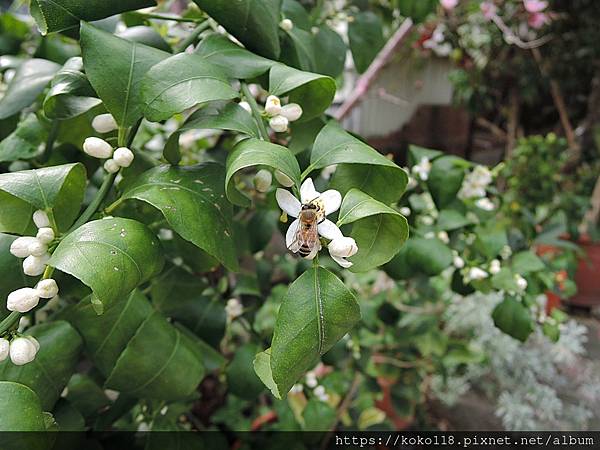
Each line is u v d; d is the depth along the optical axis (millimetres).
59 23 113
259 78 141
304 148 148
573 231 331
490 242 216
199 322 201
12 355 98
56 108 133
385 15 289
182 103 102
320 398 248
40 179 108
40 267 105
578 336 442
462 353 355
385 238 105
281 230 168
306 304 92
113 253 94
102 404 176
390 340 345
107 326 143
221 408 284
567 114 677
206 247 104
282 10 177
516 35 572
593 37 586
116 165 117
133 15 169
